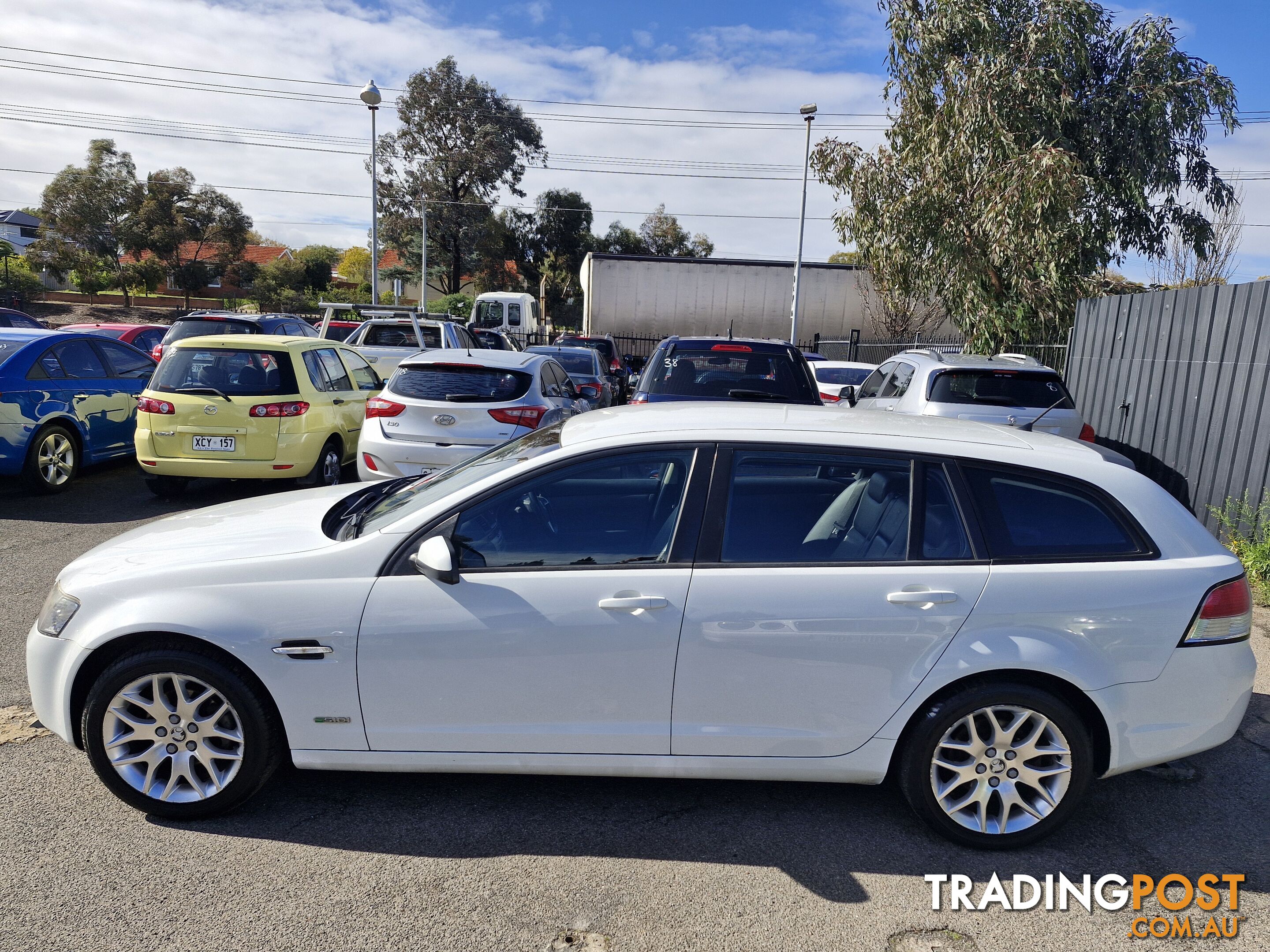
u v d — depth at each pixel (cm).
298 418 815
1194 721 306
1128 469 323
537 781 352
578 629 299
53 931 258
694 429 324
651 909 276
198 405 794
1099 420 965
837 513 313
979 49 1291
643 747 309
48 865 289
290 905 272
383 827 317
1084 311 1014
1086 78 1360
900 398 862
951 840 314
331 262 8312
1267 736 409
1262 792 360
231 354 817
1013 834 309
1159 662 301
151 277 4828
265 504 390
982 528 307
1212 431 745
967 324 1291
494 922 268
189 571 311
